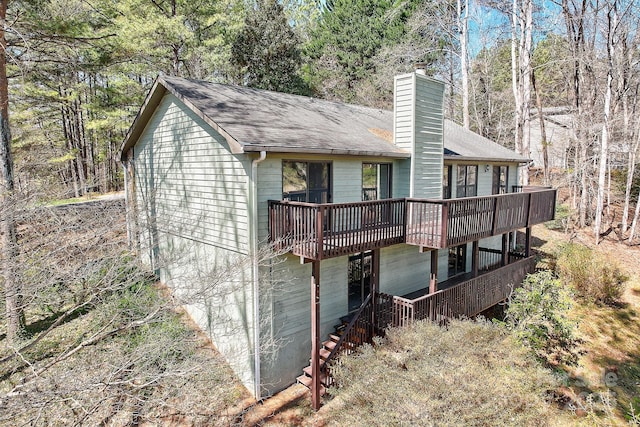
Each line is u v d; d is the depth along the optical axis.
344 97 27.88
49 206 7.49
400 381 5.55
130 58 14.86
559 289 11.14
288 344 8.73
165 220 11.42
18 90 15.74
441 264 12.95
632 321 12.26
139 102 17.92
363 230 8.12
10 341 8.41
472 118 29.28
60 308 9.66
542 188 15.66
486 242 15.05
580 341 11.13
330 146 8.41
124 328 7.00
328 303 9.45
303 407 8.09
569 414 8.55
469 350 6.26
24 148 17.31
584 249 15.14
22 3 10.05
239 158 8.12
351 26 28.78
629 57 16.62
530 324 10.27
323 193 9.29
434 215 8.94
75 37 10.78
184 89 9.54
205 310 9.98
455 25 21.69
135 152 13.03
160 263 10.19
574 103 19.39
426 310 8.71
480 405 5.06
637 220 18.28
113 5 15.98
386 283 11.09
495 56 29.17
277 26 24.45
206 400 8.09
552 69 24.33
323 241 7.52
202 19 19.30
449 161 12.52
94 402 6.40
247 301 8.26
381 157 10.43
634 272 14.59
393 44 26.00
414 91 10.44
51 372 7.08
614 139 19.41
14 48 11.42
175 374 6.52
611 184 21.84
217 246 9.17
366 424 5.32
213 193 9.11
